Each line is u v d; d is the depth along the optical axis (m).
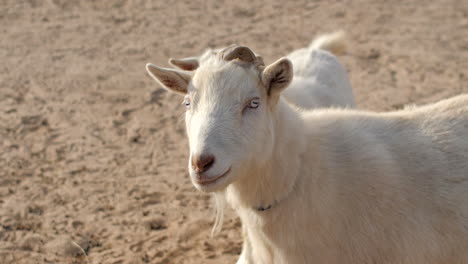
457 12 6.40
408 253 2.62
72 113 4.20
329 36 3.60
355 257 2.62
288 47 5.46
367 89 4.52
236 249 3.08
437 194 2.62
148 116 4.15
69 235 3.15
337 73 3.38
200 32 5.95
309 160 2.60
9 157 3.61
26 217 3.24
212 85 2.54
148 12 6.59
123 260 3.04
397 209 2.61
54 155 3.63
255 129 2.53
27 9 6.67
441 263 2.64
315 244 2.61
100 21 6.30
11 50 5.50
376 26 6.00
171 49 5.50
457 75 4.77
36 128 3.96
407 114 2.73
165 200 3.33
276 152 2.57
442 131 2.67
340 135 2.66
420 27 5.96
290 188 2.58
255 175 2.58
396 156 2.65
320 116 2.70
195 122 2.53
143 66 5.11
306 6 6.75
